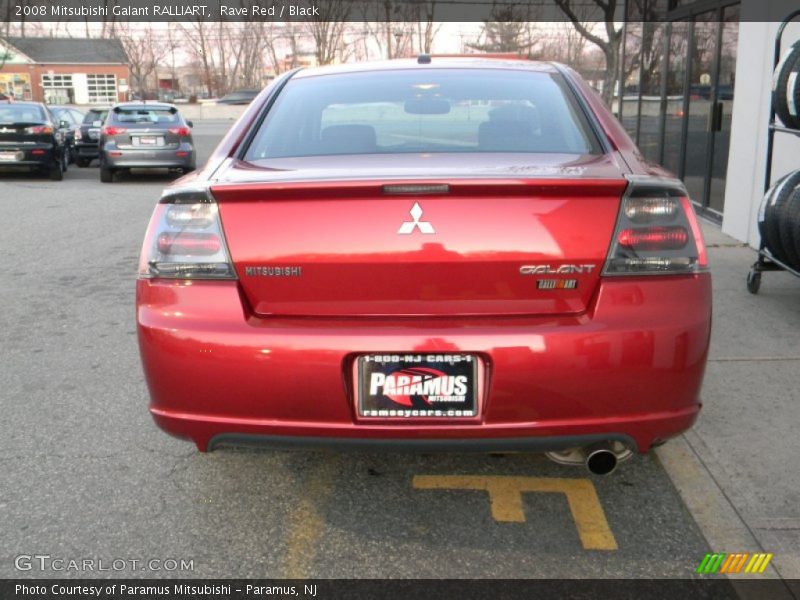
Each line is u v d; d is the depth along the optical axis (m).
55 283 6.36
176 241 2.49
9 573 2.54
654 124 10.62
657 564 2.57
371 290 2.42
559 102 3.19
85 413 3.77
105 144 14.77
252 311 2.47
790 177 5.06
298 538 2.74
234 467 3.24
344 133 3.04
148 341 2.50
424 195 2.39
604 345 2.37
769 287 5.63
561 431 2.41
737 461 3.18
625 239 2.42
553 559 2.61
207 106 44.88
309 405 2.41
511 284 2.41
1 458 3.31
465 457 3.31
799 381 3.92
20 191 13.30
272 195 2.42
